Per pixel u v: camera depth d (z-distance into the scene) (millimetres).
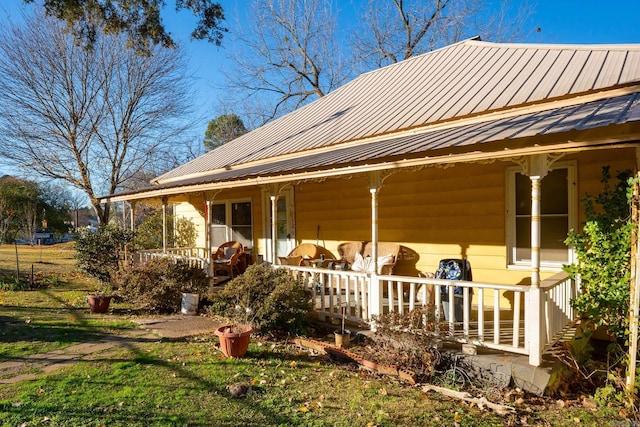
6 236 22969
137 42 9875
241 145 15461
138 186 28109
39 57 20031
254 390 4730
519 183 7164
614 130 4137
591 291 5266
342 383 5031
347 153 7859
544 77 7984
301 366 5598
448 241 8070
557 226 6703
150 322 7914
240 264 12281
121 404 4316
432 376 5176
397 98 11023
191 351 6105
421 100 9922
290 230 11570
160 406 4293
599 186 6188
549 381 4625
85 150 21656
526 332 4863
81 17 9289
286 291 6836
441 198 8180
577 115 5398
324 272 7340
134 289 8992
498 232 7371
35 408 4223
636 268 4461
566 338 5309
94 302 8797
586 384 5105
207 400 4449
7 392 4621
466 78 9891
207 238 10094
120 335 7008
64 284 12898
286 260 9555
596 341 6215
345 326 6926
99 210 22297
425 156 5508
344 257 9680
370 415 4176
